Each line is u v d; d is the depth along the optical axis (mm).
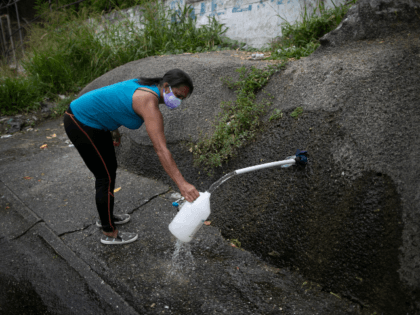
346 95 2520
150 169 3580
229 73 3650
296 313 1902
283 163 2295
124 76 4539
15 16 11242
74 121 2188
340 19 4215
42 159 4094
